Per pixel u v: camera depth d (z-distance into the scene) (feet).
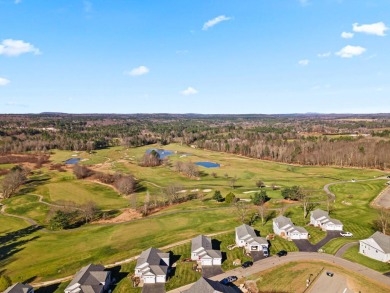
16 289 220.02
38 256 307.17
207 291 200.34
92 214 409.08
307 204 412.36
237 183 563.48
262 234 319.47
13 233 369.50
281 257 268.00
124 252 295.48
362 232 319.06
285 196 439.63
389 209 388.57
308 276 233.76
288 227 311.68
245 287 223.71
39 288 245.24
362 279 228.84
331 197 453.17
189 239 314.14
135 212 419.74
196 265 259.39
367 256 265.95
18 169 617.62
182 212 407.03
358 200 430.61
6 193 509.76
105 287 233.35
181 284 233.76
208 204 435.12
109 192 526.16
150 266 244.22
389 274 236.22
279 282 228.02
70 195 508.12
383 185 505.25
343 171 653.30
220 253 264.93
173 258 274.77
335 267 247.29
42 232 368.68
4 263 295.69
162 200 463.42
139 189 538.47
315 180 570.05
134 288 231.50
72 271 269.85
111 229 366.02
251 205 418.10
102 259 286.25
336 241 298.35
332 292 213.46
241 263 259.39
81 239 342.64
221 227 344.08
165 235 331.77
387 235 289.94
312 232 320.29
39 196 504.02
